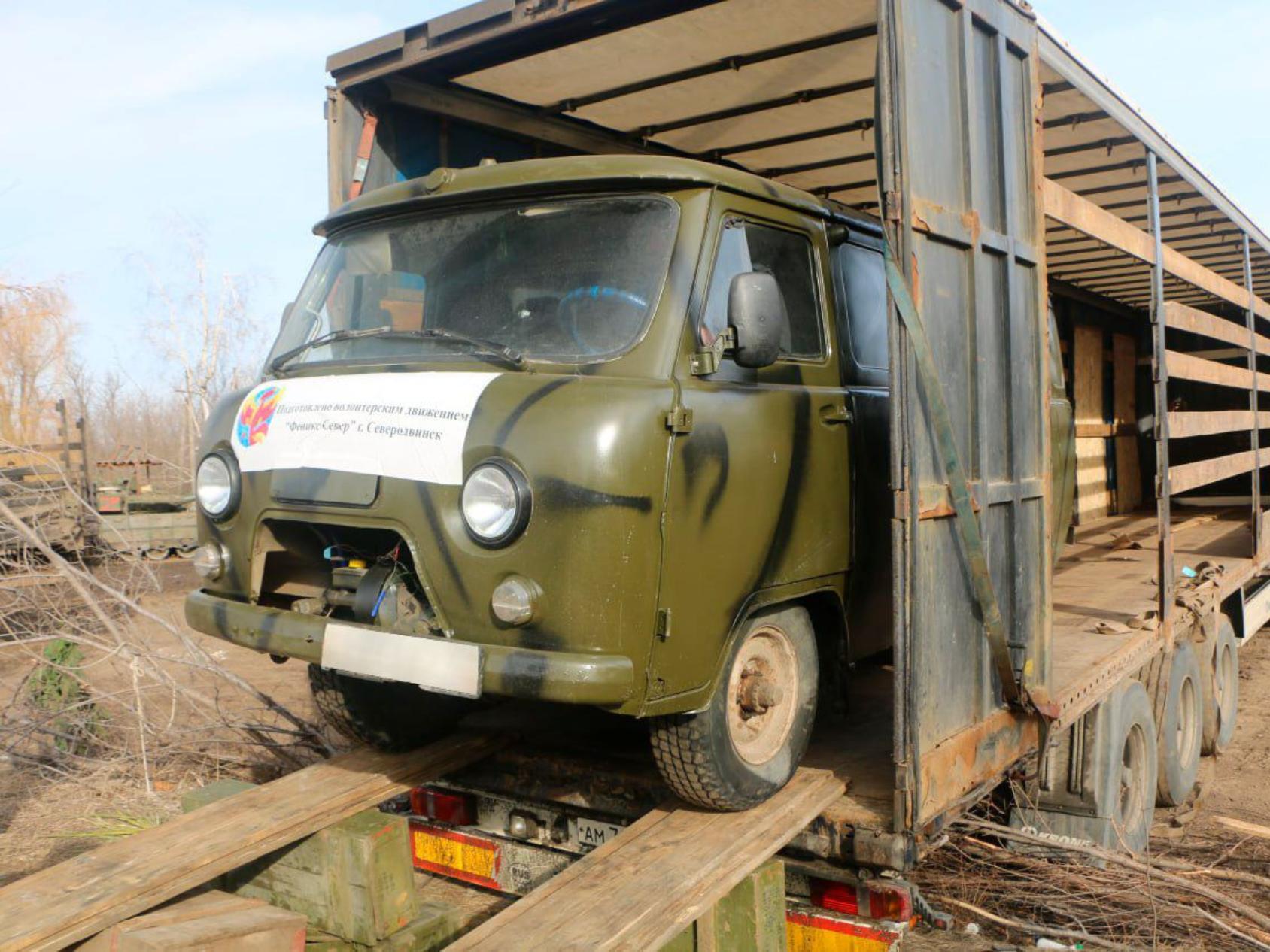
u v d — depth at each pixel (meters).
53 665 6.44
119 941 2.98
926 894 4.48
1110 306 11.97
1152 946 4.20
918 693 3.46
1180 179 7.11
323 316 4.38
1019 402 4.32
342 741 5.99
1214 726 7.12
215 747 6.45
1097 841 4.88
